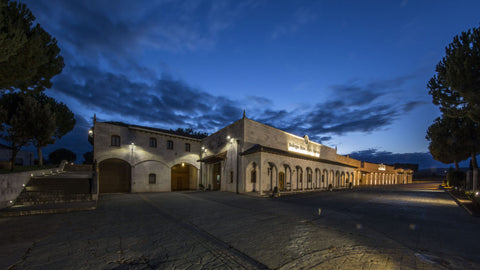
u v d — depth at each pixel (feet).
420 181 202.90
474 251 16.74
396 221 27.81
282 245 18.40
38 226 24.86
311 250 17.15
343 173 105.70
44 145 70.23
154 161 79.15
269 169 70.90
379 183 154.92
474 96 37.11
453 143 67.26
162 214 32.60
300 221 27.81
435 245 18.21
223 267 14.07
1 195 33.78
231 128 73.00
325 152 110.22
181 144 87.76
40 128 61.21
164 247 17.94
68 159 135.13
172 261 15.02
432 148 81.82
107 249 17.35
